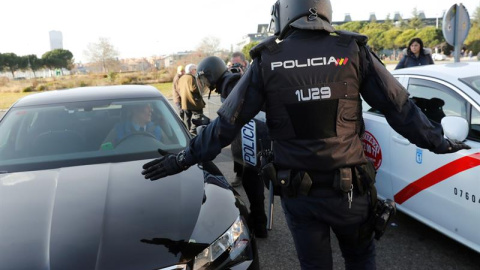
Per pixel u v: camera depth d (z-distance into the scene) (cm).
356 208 160
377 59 159
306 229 166
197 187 228
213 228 196
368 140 337
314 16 157
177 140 301
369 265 177
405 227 331
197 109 736
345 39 156
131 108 319
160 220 196
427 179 274
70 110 315
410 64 595
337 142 154
